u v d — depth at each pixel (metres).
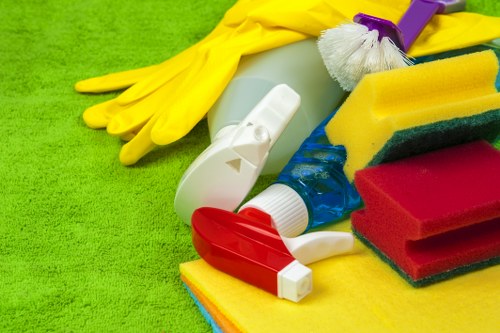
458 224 0.63
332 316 0.62
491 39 0.93
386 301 0.64
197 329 0.68
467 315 0.62
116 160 0.93
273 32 0.86
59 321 0.69
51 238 0.80
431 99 0.72
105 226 0.82
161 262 0.76
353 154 0.72
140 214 0.83
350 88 0.81
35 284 0.73
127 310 0.70
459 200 0.64
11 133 1.00
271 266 0.64
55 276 0.74
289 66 0.85
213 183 0.73
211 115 0.86
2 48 1.23
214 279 0.67
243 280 0.67
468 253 0.66
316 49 0.87
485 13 1.21
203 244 0.68
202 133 0.99
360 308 0.63
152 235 0.80
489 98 0.70
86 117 1.00
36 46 1.24
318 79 0.87
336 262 0.70
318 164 0.75
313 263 0.69
